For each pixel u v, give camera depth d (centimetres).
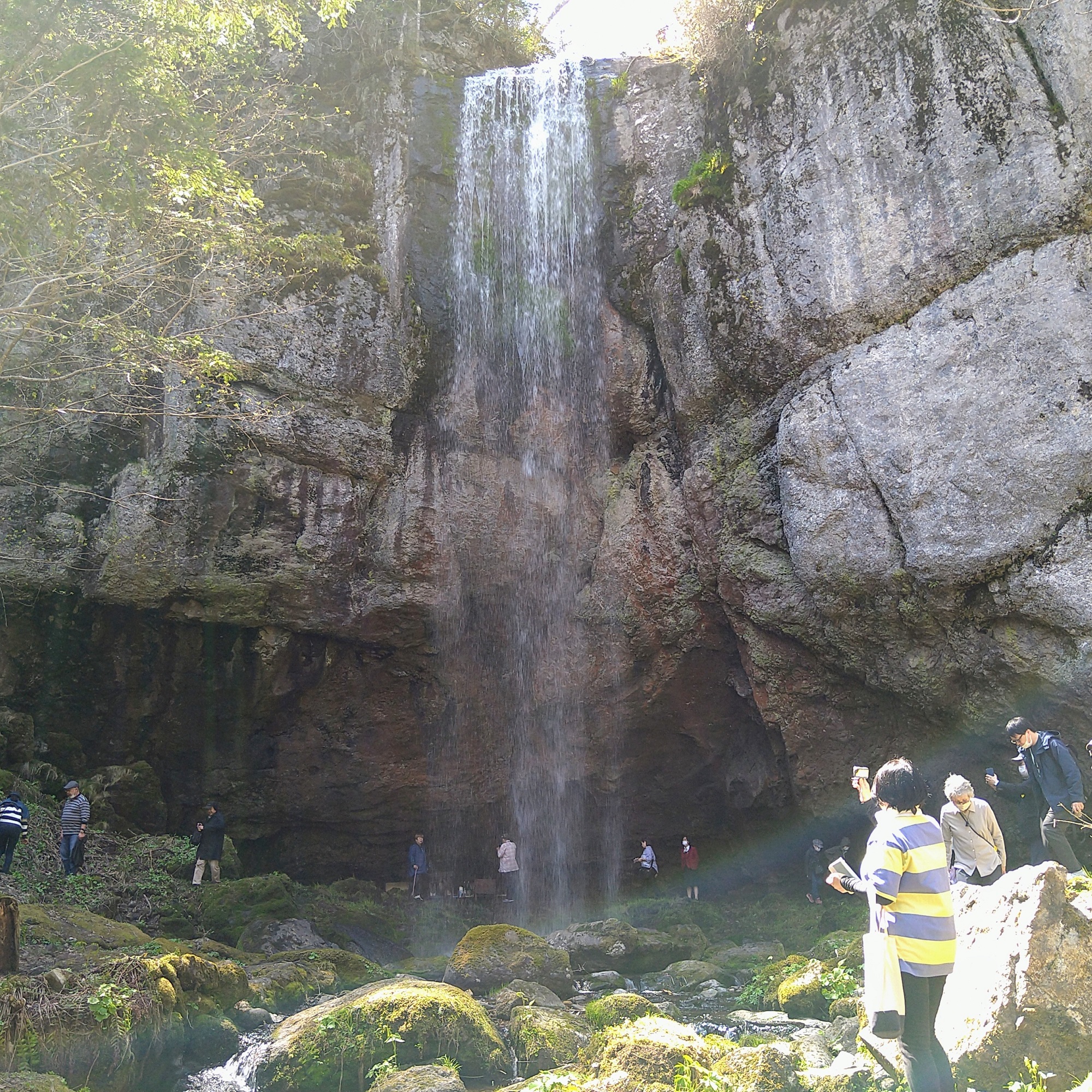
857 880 472
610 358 1806
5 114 1052
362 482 1745
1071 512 1155
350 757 1841
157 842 1584
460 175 1894
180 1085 718
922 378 1288
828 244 1414
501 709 1875
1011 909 550
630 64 1880
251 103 1673
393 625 1758
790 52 1491
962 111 1288
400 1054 725
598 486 1828
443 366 1830
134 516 1586
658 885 1916
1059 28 1208
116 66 1009
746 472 1548
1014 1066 510
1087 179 1182
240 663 1716
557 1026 789
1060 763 784
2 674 1573
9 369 1447
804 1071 609
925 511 1264
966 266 1276
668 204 1759
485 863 1938
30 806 1475
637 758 1847
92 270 1067
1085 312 1164
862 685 1477
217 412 1595
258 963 1104
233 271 1407
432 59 1975
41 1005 661
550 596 1834
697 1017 940
